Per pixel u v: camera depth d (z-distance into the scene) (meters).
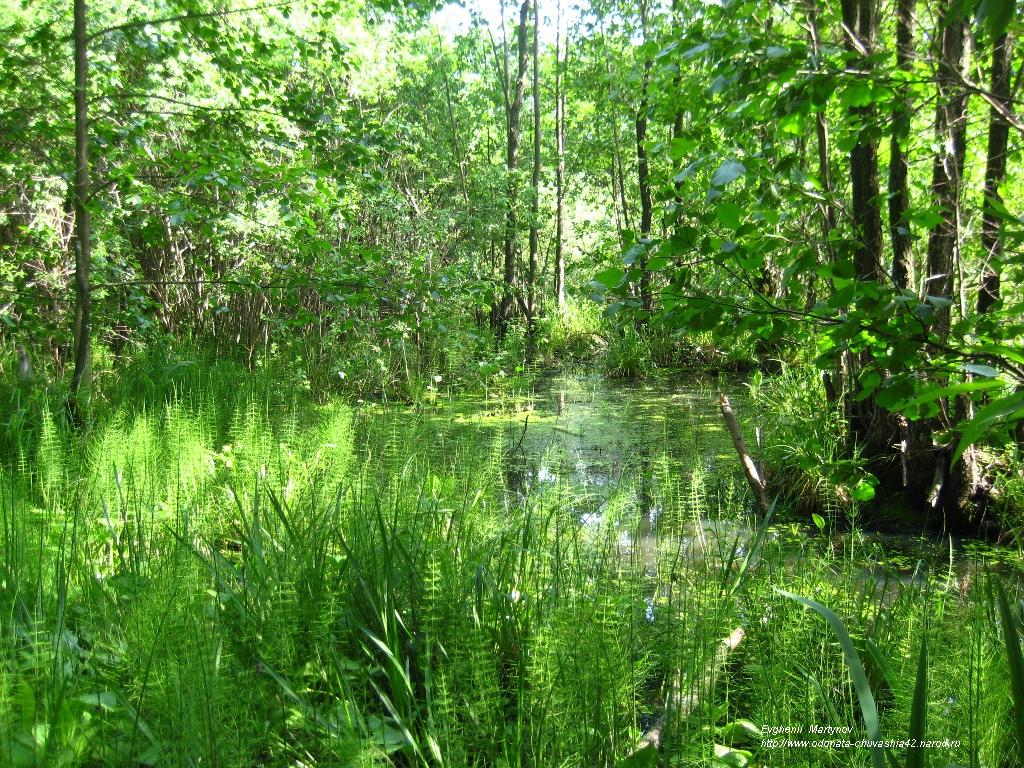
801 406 6.57
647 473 6.64
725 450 7.41
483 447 7.00
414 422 6.05
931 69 3.00
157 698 2.15
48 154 6.95
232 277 7.76
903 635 3.09
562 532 3.76
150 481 4.31
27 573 3.03
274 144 6.50
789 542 5.01
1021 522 5.17
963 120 3.96
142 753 2.08
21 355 7.29
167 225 9.02
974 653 2.54
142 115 7.11
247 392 7.30
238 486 4.63
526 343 16.09
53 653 2.39
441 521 3.85
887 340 2.40
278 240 8.02
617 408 10.00
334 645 2.74
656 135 14.29
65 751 1.94
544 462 6.18
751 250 2.76
